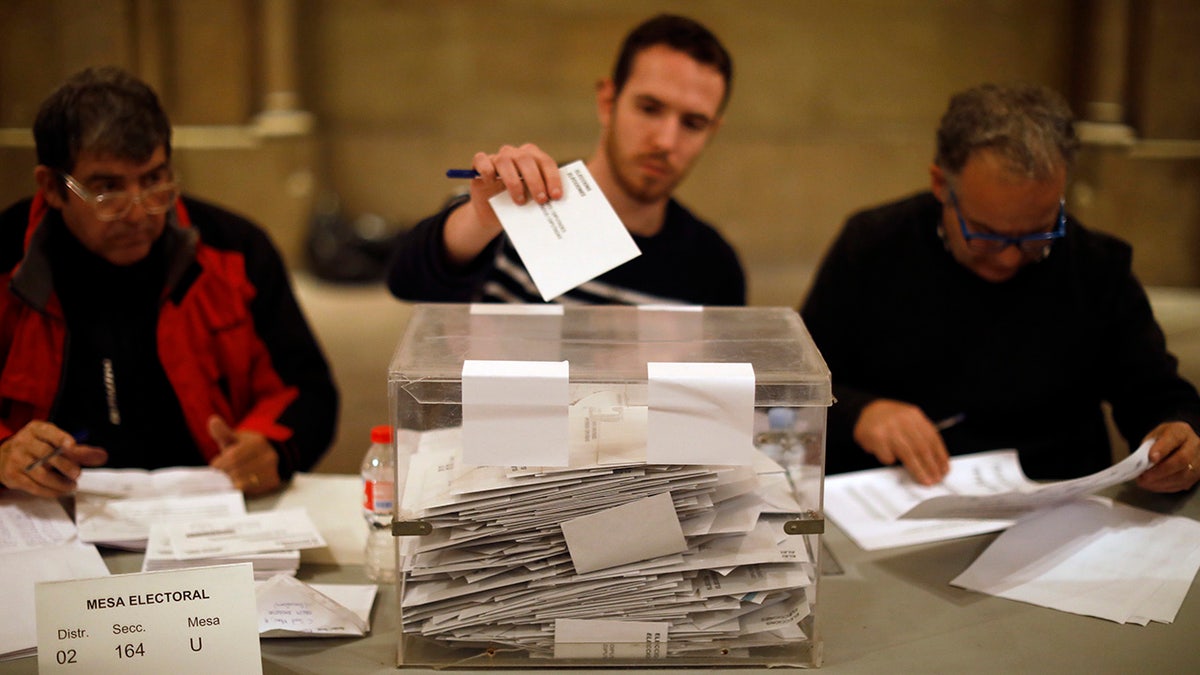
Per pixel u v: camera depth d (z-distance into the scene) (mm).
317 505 1602
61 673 1059
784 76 5309
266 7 4930
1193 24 4688
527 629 1119
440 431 1181
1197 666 1147
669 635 1117
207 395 1854
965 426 1907
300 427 1829
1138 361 1812
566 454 1056
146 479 1602
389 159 5422
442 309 1365
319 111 5344
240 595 1091
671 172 1956
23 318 1720
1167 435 1510
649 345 1204
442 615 1100
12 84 4535
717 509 1142
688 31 1932
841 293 1952
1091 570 1363
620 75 1980
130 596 1073
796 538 1148
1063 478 1882
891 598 1311
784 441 1254
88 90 1583
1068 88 5184
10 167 4566
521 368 1058
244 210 5094
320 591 1286
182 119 4945
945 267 1869
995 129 1604
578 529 1082
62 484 1479
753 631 1113
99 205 1591
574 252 1185
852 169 5430
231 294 1859
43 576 1309
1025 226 1626
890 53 5273
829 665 1146
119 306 1791
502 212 1229
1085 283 1837
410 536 1097
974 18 5199
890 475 1664
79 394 1793
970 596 1317
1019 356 1864
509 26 5270
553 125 5387
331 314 4816
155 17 4770
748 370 1072
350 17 5242
